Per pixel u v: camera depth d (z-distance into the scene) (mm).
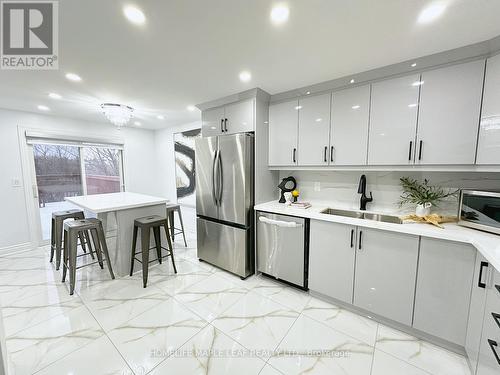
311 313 2053
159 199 3121
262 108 2588
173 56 1728
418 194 1990
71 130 3861
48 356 1576
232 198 2650
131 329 1839
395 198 2256
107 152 4469
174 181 4750
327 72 2004
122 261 2697
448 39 1499
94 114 3588
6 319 1938
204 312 2059
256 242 2658
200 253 3094
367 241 1892
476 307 1417
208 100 2807
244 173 2516
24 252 3439
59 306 2119
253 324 1911
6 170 3299
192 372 1473
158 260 3076
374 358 1585
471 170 1656
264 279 2664
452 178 1985
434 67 1725
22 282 2549
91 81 2197
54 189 3855
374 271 1878
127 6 1188
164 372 1470
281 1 1163
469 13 1245
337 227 2047
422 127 1794
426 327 1679
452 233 1548
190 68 1927
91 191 4281
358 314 2039
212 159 2787
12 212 3377
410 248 1699
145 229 2502
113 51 1650
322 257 2164
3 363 957
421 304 1686
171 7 1197
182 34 1448
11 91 2465
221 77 2119
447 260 1562
